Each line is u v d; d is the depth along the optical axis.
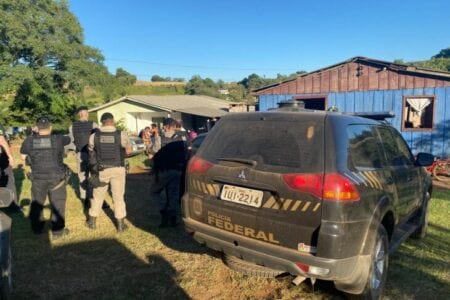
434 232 5.51
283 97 15.67
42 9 33.31
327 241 2.72
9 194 2.92
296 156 2.99
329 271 2.75
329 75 14.68
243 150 3.31
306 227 2.83
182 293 3.58
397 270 4.11
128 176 10.42
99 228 5.50
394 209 3.61
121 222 5.34
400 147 4.53
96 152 5.23
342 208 2.75
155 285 3.74
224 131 3.59
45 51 32.16
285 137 3.14
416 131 13.23
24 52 32.72
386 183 3.49
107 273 4.01
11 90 29.95
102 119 5.23
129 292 3.61
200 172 3.51
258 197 3.07
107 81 38.31
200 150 3.67
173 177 5.51
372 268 3.12
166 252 4.57
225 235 3.26
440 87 12.74
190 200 3.61
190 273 4.00
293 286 3.72
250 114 3.52
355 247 2.88
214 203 3.36
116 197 5.31
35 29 32.31
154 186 5.58
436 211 6.54
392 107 13.59
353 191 2.84
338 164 2.87
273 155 3.11
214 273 4.00
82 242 4.93
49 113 31.27
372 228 3.05
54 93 32.34
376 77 13.79
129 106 28.67
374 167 3.47
